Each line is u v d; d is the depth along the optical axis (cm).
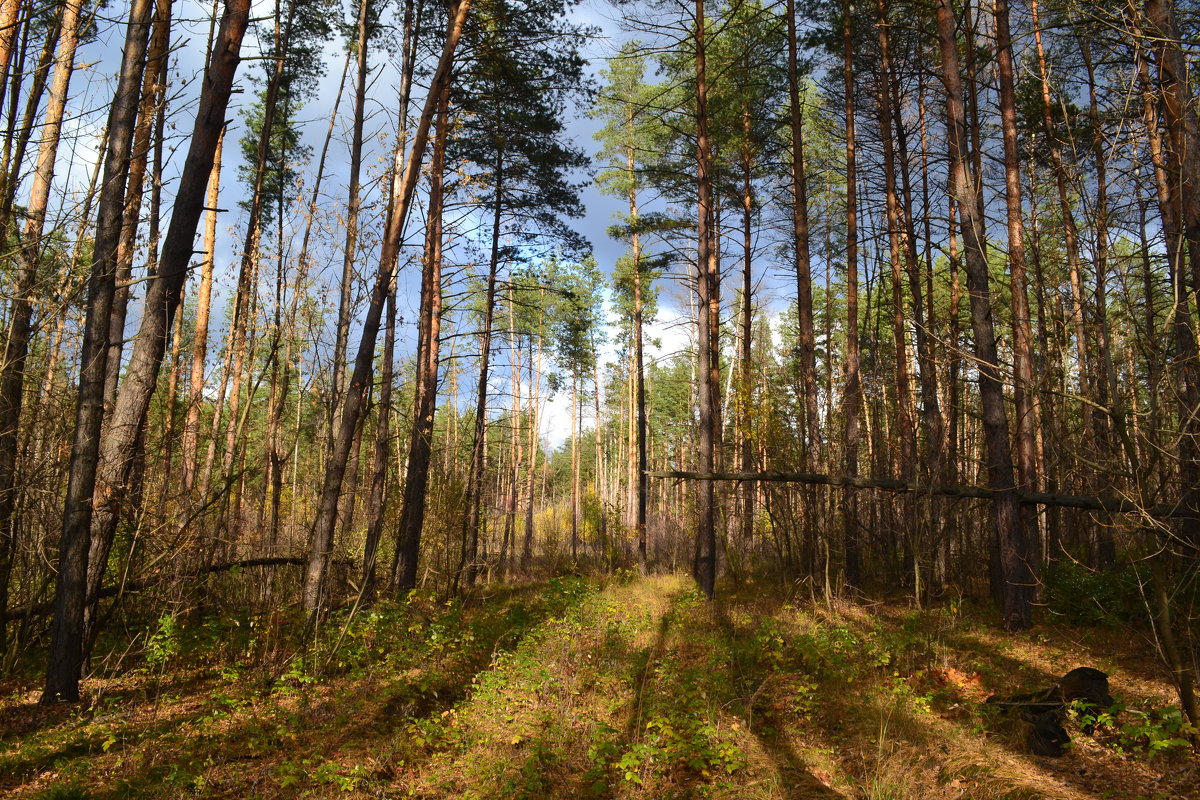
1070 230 668
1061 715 596
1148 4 662
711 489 1480
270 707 697
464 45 1483
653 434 4756
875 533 1568
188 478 1355
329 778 521
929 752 579
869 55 1630
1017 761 546
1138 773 502
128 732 612
